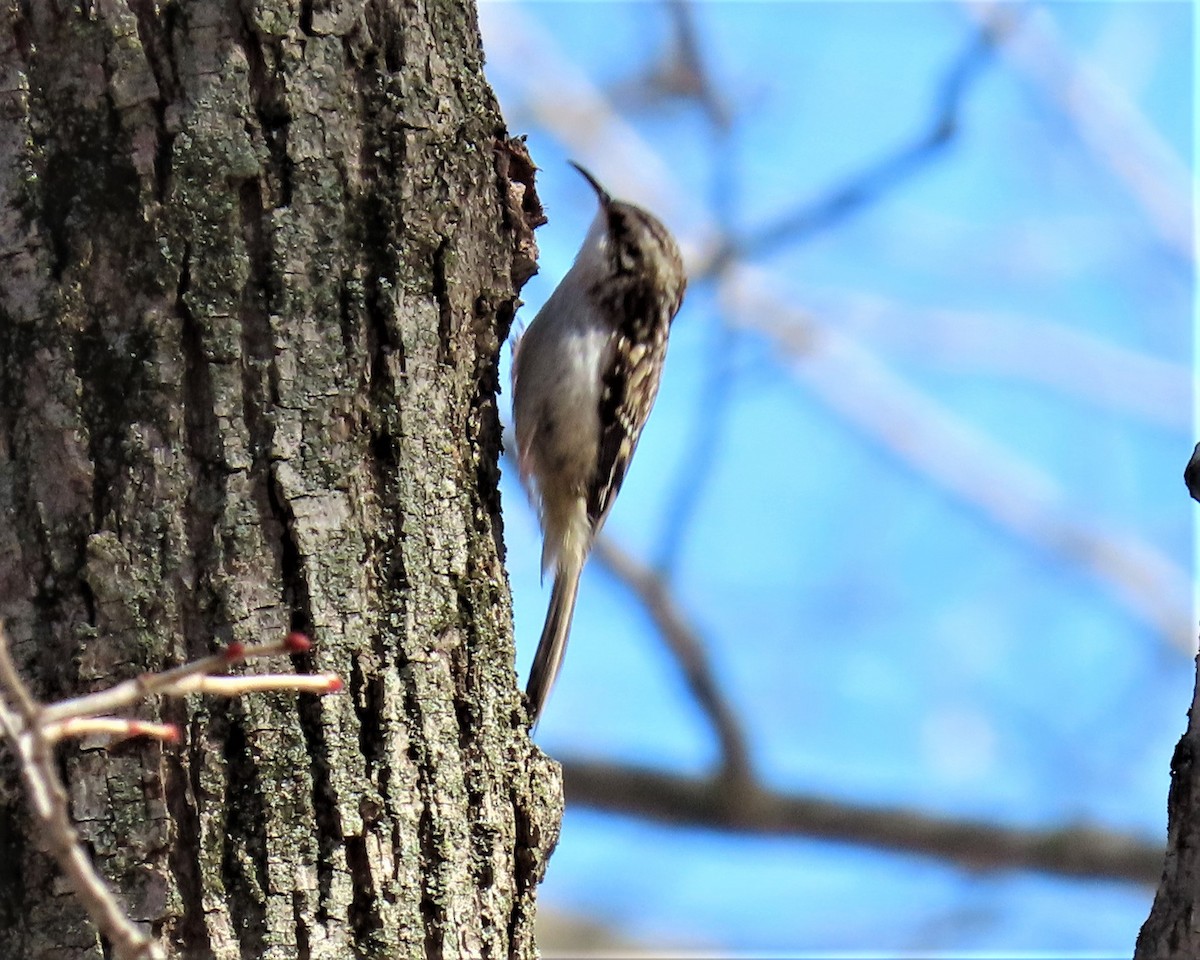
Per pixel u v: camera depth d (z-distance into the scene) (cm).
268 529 538
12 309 537
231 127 538
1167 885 502
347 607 538
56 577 529
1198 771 505
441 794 539
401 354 539
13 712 504
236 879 525
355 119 539
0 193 538
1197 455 530
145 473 534
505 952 539
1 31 538
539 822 540
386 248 539
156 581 532
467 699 540
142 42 538
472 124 541
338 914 535
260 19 539
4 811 519
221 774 527
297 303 539
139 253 538
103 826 516
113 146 538
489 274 541
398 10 540
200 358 538
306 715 538
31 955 513
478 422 541
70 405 534
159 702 525
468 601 540
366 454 539
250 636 537
